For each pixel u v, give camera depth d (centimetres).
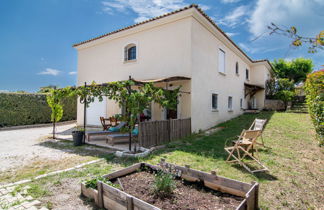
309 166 495
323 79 570
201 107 1031
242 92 1736
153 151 653
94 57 1396
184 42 967
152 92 716
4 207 314
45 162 566
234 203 295
